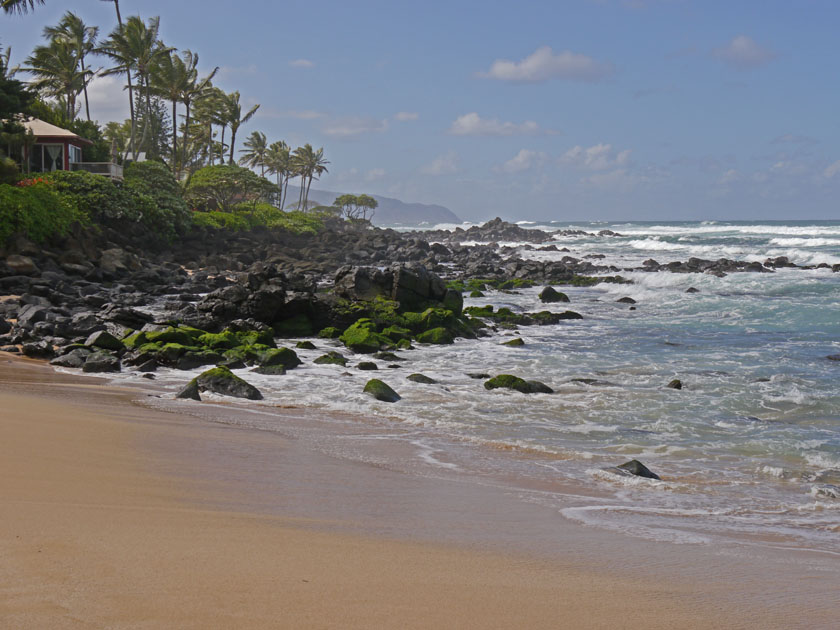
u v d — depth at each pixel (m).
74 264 34.06
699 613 3.79
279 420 10.52
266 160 121.25
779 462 9.26
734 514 6.84
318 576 3.86
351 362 17.84
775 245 65.56
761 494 7.71
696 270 45.38
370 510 5.89
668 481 8.16
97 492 5.50
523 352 19.80
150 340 17.03
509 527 5.65
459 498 6.64
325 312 22.70
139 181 53.41
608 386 14.74
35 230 34.09
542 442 9.98
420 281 24.95
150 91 71.44
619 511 6.61
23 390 11.35
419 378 14.95
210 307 22.00
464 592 3.83
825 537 6.11
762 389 14.37
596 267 48.66
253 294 21.98
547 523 5.91
